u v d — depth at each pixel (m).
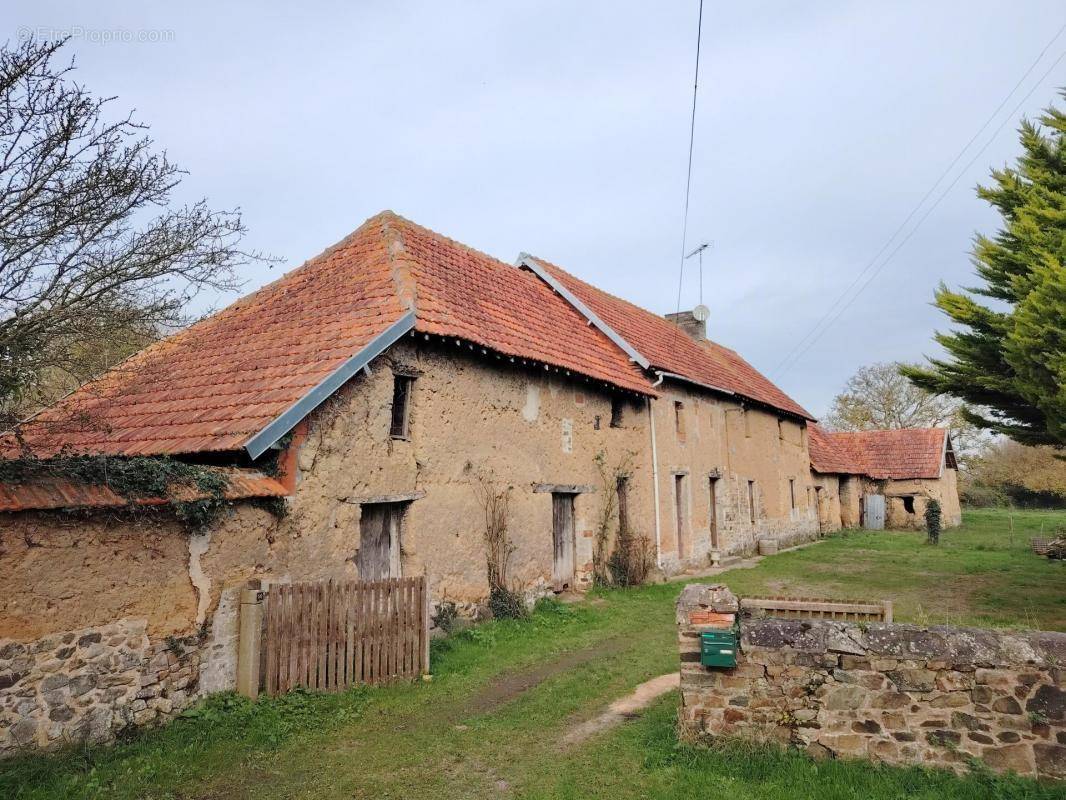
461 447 10.39
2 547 5.10
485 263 15.09
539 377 12.54
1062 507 44.31
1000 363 12.44
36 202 5.34
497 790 5.11
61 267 5.54
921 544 24.62
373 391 8.89
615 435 15.02
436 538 9.75
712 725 5.40
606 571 14.22
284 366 8.95
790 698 5.24
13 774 4.82
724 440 20.95
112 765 5.30
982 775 4.71
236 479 7.01
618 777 5.19
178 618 6.27
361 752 5.83
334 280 11.59
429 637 8.91
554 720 6.55
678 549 17.17
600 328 16.59
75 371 5.86
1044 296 10.13
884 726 5.01
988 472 46.94
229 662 6.72
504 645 9.34
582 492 13.58
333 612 7.28
